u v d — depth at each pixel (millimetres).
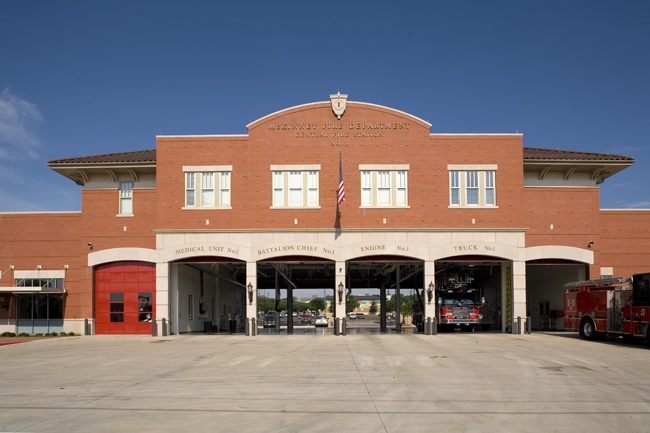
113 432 9188
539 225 32406
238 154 31422
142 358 19578
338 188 29719
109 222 32688
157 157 31547
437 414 10445
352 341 26062
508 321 32000
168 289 30969
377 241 30578
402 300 90562
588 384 13680
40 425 9648
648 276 22688
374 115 31500
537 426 9602
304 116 31516
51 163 32188
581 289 27391
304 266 39750
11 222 34000
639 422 9930
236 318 50781
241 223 30922
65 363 18312
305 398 11945
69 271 33500
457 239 30766
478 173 31359
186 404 11359
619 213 33938
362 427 9508
